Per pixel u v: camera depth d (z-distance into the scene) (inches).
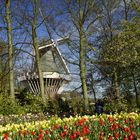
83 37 1204.5
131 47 1064.2
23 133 414.3
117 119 538.3
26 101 1160.2
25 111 1032.8
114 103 1014.4
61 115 939.3
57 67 1700.3
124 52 1074.1
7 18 1144.2
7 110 962.1
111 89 1114.1
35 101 1132.5
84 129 383.2
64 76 1759.4
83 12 1176.2
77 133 382.6
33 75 1729.8
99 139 374.3
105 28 1254.3
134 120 516.4
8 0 1138.7
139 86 1262.3
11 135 418.3
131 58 1059.3
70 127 455.2
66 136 395.9
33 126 474.3
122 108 989.2
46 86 1742.1
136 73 1156.5
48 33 1302.9
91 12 1246.9
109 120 493.4
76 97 1359.5
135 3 1023.6
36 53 1226.0
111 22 1261.1
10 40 1145.4
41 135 373.7
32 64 1752.0
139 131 416.5
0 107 954.1
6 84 1309.1
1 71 1266.0
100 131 425.4
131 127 429.1
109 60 1080.8
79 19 1181.1
